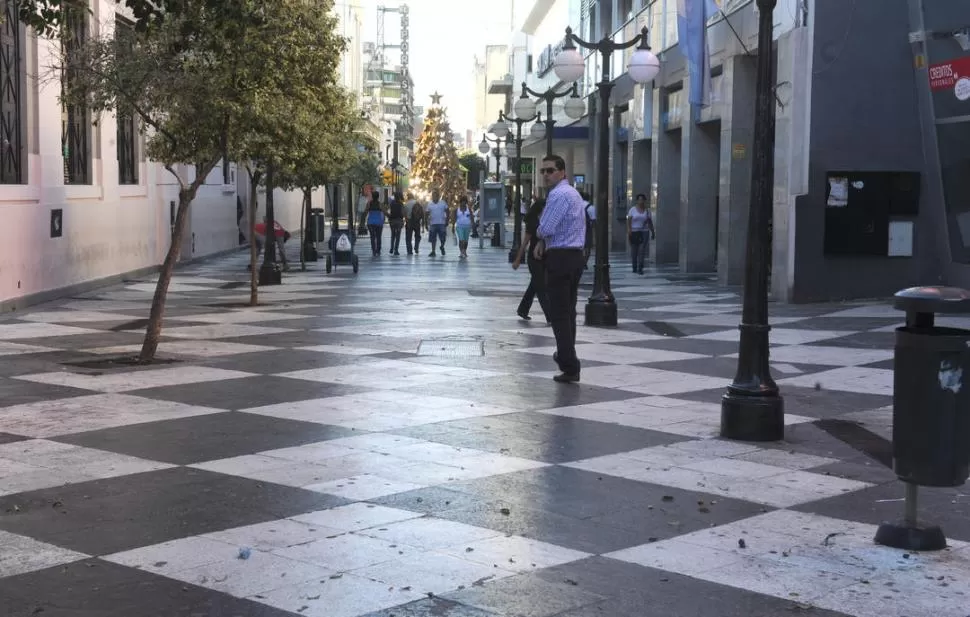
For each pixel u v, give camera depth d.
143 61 11.22
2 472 6.85
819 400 9.74
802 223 18.52
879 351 12.80
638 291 21.39
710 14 21.77
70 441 7.71
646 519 6.00
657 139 31.06
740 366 8.16
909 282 18.77
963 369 5.25
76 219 19.97
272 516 5.95
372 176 54.16
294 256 34.25
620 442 7.90
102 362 11.38
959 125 17.48
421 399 9.43
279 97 12.74
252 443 7.68
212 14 11.05
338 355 12.00
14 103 17.23
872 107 18.36
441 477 6.81
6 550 5.35
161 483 6.60
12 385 9.95
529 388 10.09
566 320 10.32
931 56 17.70
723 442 7.97
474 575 5.05
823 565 5.26
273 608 4.61
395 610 4.61
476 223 55.50
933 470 5.29
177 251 11.70
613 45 15.29
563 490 6.57
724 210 22.84
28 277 17.52
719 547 5.52
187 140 11.99
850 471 7.16
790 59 18.52
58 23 11.07
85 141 21.28
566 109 23.66
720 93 23.64
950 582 5.04
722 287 22.52
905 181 18.47
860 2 18.16
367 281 23.55
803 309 17.59
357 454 7.38
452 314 16.52
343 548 5.41
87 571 5.05
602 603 4.73
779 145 19.06
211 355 11.92
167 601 4.69
